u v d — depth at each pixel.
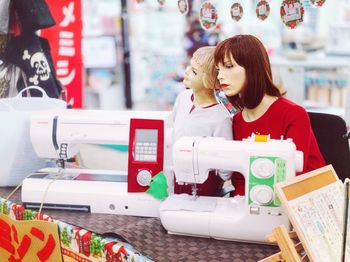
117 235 1.45
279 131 1.63
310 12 4.12
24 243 1.68
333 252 1.16
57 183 1.71
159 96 4.89
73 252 1.53
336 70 3.95
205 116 1.69
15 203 1.73
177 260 1.30
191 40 4.37
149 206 1.60
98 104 4.94
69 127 1.72
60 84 2.65
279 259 1.17
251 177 1.36
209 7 1.99
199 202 1.50
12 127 1.85
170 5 4.57
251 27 4.07
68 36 2.69
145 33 4.80
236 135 1.73
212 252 1.35
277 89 1.65
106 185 1.69
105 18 4.77
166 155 1.67
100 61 4.85
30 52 2.42
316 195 1.24
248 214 1.37
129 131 1.66
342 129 2.07
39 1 2.44
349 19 4.13
